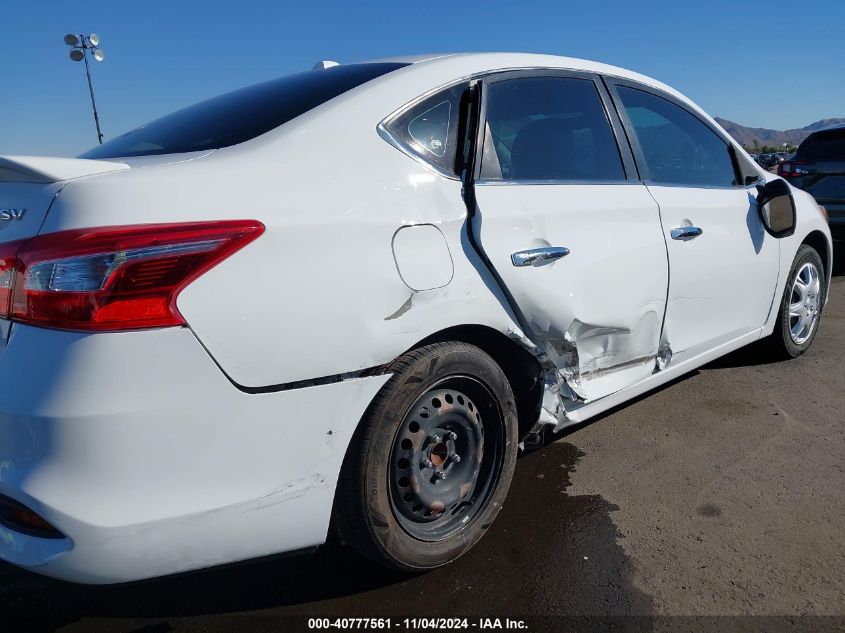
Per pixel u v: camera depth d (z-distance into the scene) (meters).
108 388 1.59
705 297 3.31
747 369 4.31
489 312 2.27
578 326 2.58
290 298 1.79
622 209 2.80
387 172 2.13
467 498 2.37
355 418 1.96
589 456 3.17
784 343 4.29
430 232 2.14
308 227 1.85
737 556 2.38
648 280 2.89
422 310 2.07
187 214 1.70
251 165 1.91
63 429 1.58
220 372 1.70
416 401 2.14
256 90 2.72
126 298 1.60
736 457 3.13
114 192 1.67
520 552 2.44
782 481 2.90
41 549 1.68
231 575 2.35
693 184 3.34
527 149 2.59
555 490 2.87
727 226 3.42
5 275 1.69
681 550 2.42
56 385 1.59
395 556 2.14
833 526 2.55
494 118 2.50
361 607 2.17
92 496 1.61
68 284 1.60
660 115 3.32
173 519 1.69
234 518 1.78
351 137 2.12
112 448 1.61
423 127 2.31
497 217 2.32
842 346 4.79
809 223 4.24
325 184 1.97
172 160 1.98
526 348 2.41
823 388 3.95
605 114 2.98
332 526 2.12
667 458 3.13
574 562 2.37
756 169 3.90
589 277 2.59
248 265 1.74
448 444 2.28
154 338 1.62
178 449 1.67
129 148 2.50
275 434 1.80
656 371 3.12
